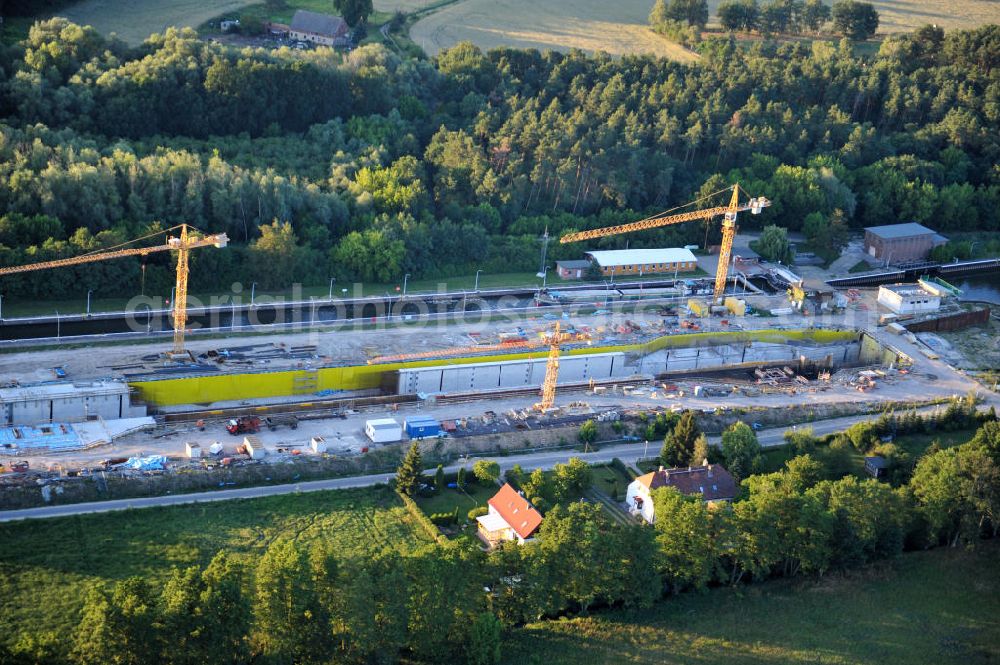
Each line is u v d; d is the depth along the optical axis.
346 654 184.38
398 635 185.50
